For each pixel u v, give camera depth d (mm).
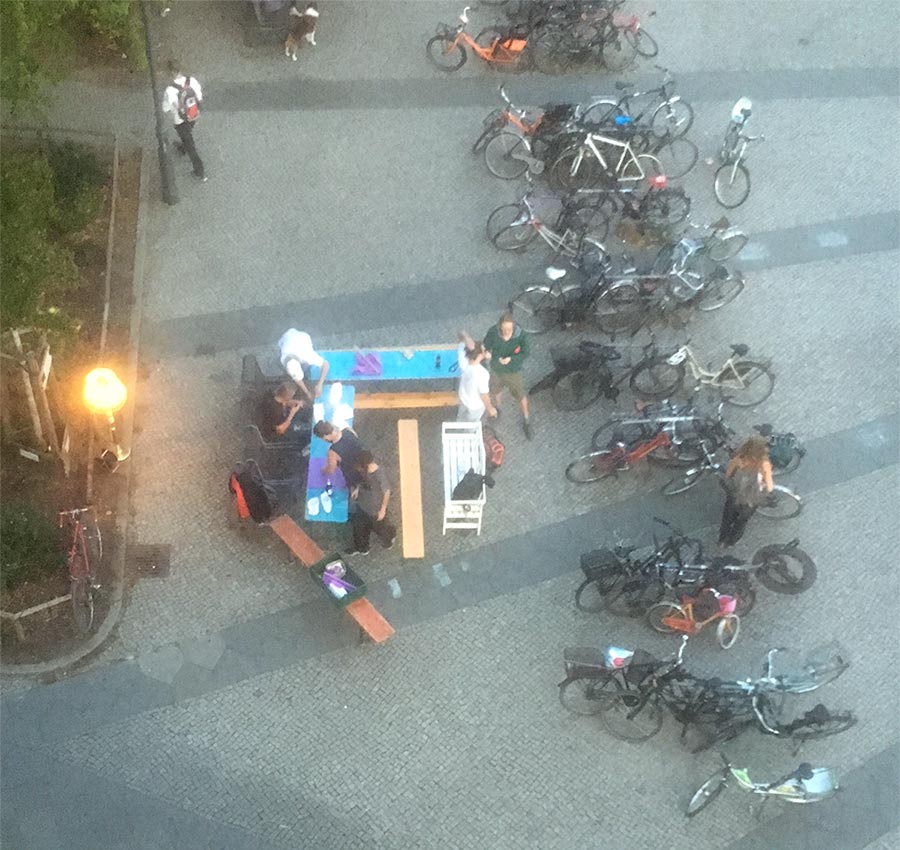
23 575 11383
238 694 11016
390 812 10328
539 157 15875
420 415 13328
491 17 18391
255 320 14141
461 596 11820
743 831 10383
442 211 15547
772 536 12539
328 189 15695
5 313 11617
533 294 14062
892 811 10594
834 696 11281
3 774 10367
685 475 12531
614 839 10266
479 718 10938
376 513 11461
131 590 11633
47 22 13906
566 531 12398
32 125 15758
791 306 14781
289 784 10461
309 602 11680
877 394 13906
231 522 12188
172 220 15102
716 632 11586
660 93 16094
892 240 15688
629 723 10945
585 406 13414
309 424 12570
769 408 13680
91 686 10953
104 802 10273
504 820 10320
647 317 14055
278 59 17375
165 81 16781
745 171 15867
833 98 17609
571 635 11570
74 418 12617
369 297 14508
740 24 18688
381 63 17500
